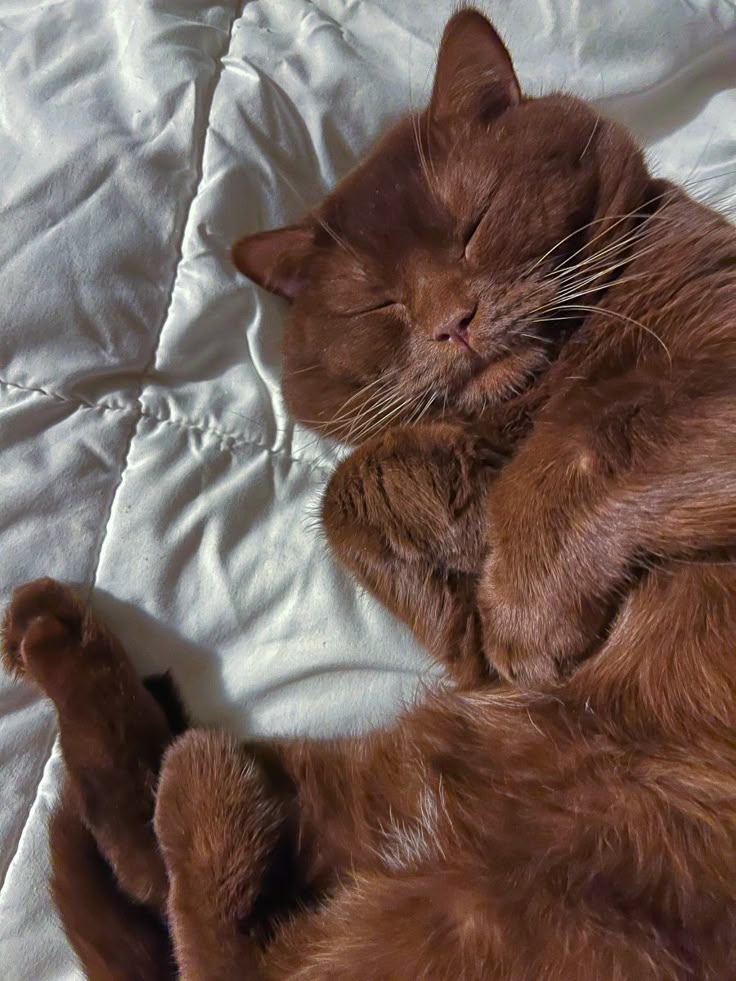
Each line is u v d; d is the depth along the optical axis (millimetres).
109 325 364
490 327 314
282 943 305
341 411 368
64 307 358
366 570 332
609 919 260
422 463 316
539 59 409
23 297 355
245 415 381
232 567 369
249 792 326
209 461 375
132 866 339
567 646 287
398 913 285
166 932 336
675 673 277
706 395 266
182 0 395
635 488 264
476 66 342
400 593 328
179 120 376
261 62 399
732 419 259
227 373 385
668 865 266
